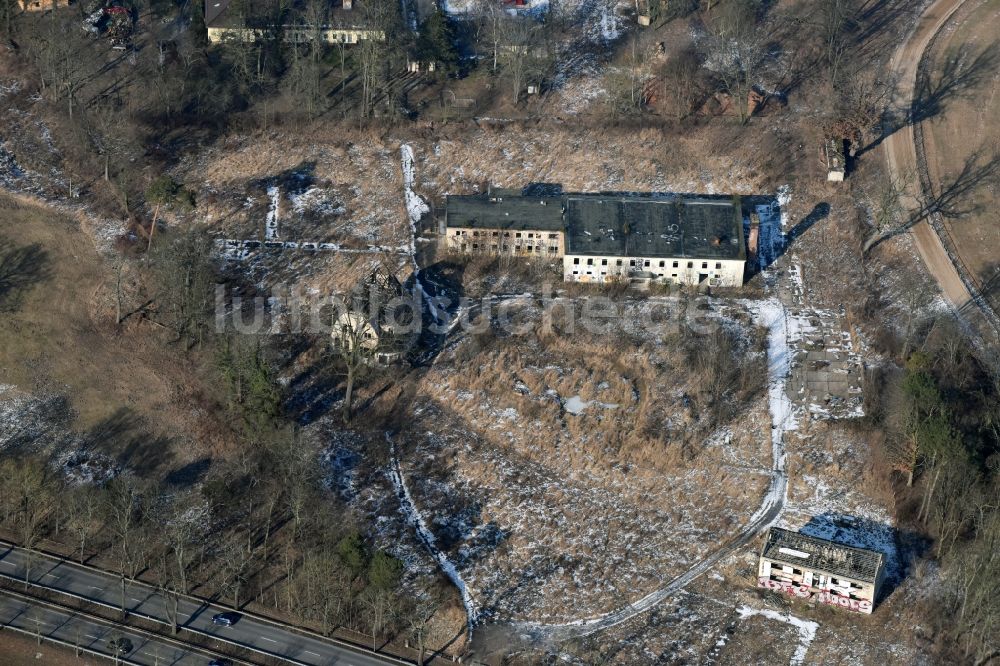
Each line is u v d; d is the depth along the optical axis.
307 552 163.25
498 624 158.50
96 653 154.12
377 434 181.25
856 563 155.62
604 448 176.88
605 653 154.00
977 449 166.12
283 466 172.50
